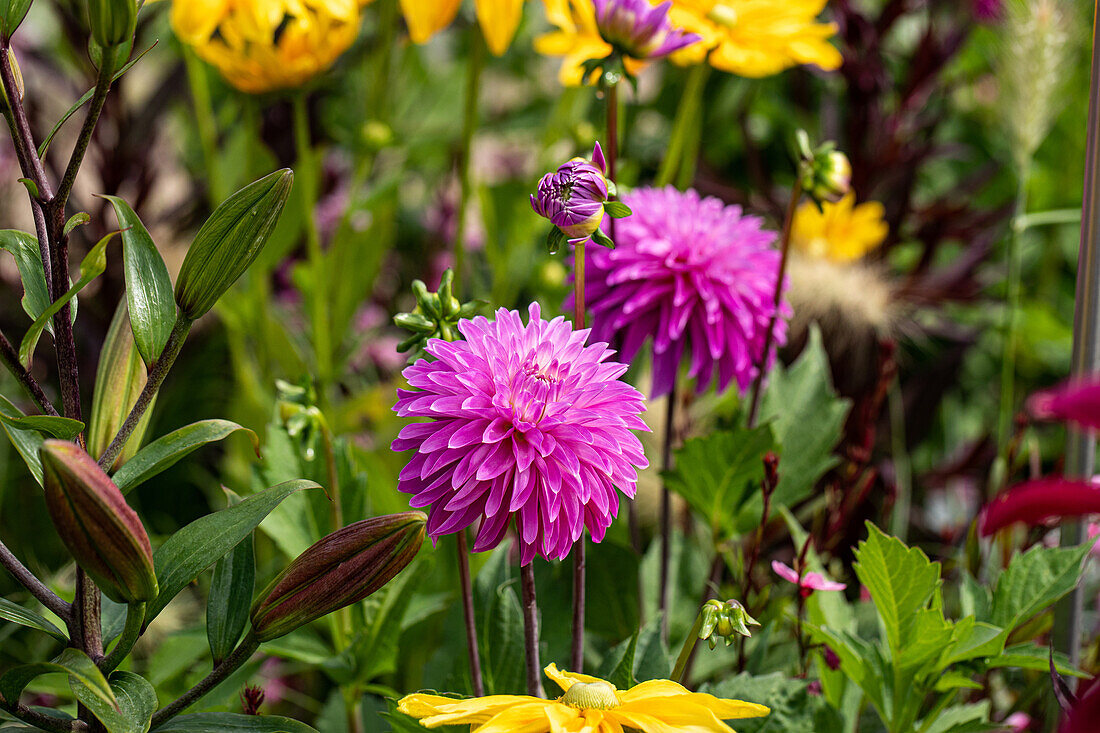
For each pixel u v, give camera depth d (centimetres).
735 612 88
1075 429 94
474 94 130
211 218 81
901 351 170
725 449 104
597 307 103
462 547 94
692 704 83
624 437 85
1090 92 93
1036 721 108
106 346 87
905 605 95
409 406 84
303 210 141
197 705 102
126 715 81
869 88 166
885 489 149
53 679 101
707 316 103
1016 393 184
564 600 106
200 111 142
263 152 149
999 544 115
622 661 91
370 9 181
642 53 97
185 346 162
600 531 86
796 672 108
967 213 174
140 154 160
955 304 173
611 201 89
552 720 81
